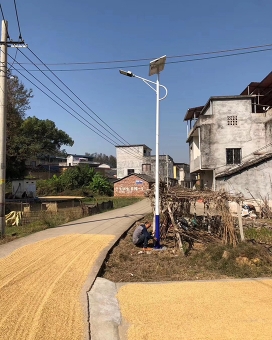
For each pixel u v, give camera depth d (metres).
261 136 28.55
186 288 6.89
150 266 8.96
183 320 5.22
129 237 13.47
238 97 28.81
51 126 69.62
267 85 28.89
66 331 4.65
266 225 15.80
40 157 73.69
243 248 9.46
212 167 28.66
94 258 8.98
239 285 7.13
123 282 7.42
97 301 6.00
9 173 38.44
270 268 8.58
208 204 12.67
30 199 34.69
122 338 4.68
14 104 36.38
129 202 37.09
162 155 60.44
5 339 4.32
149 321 5.19
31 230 14.47
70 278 7.12
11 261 8.42
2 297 5.81
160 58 11.06
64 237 12.23
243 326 5.00
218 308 5.73
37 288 6.37
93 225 16.05
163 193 12.55
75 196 44.00
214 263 8.95
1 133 13.35
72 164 75.81
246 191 22.73
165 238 12.71
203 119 29.06
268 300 6.16
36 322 4.86
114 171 80.56
